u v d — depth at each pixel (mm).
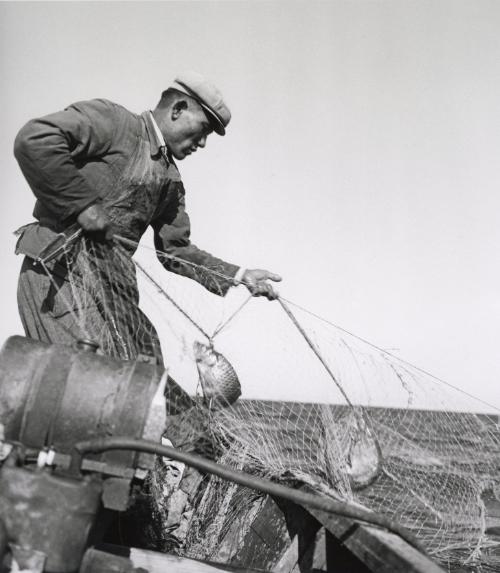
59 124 3021
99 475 2264
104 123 3238
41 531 2023
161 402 2354
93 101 3283
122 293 3369
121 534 3383
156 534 3516
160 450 2203
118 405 2326
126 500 2244
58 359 2398
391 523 2326
